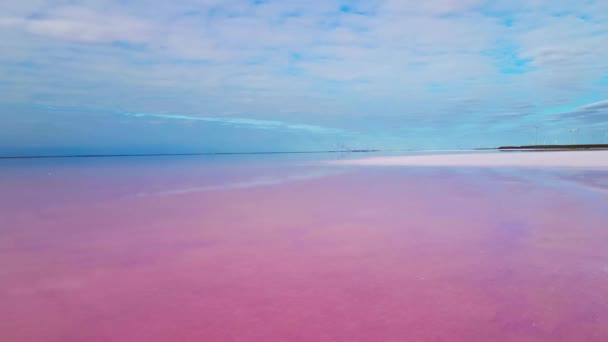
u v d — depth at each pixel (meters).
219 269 4.19
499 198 8.61
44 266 4.34
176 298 3.44
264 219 6.82
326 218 6.81
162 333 2.82
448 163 25.75
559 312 3.01
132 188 12.38
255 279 3.87
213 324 2.95
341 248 4.92
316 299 3.37
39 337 2.79
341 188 11.52
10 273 4.12
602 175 13.21
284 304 3.28
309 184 12.93
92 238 5.58
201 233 5.82
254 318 3.03
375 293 3.47
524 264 4.12
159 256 4.68
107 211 7.85
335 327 2.86
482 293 3.40
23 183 14.58
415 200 8.71
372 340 2.67
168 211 7.77
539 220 6.15
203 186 12.79
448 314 3.03
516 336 2.68
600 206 7.17
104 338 2.77
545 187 10.29
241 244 5.18
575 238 5.04
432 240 5.19
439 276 3.84
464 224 6.08
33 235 5.79
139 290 3.63
